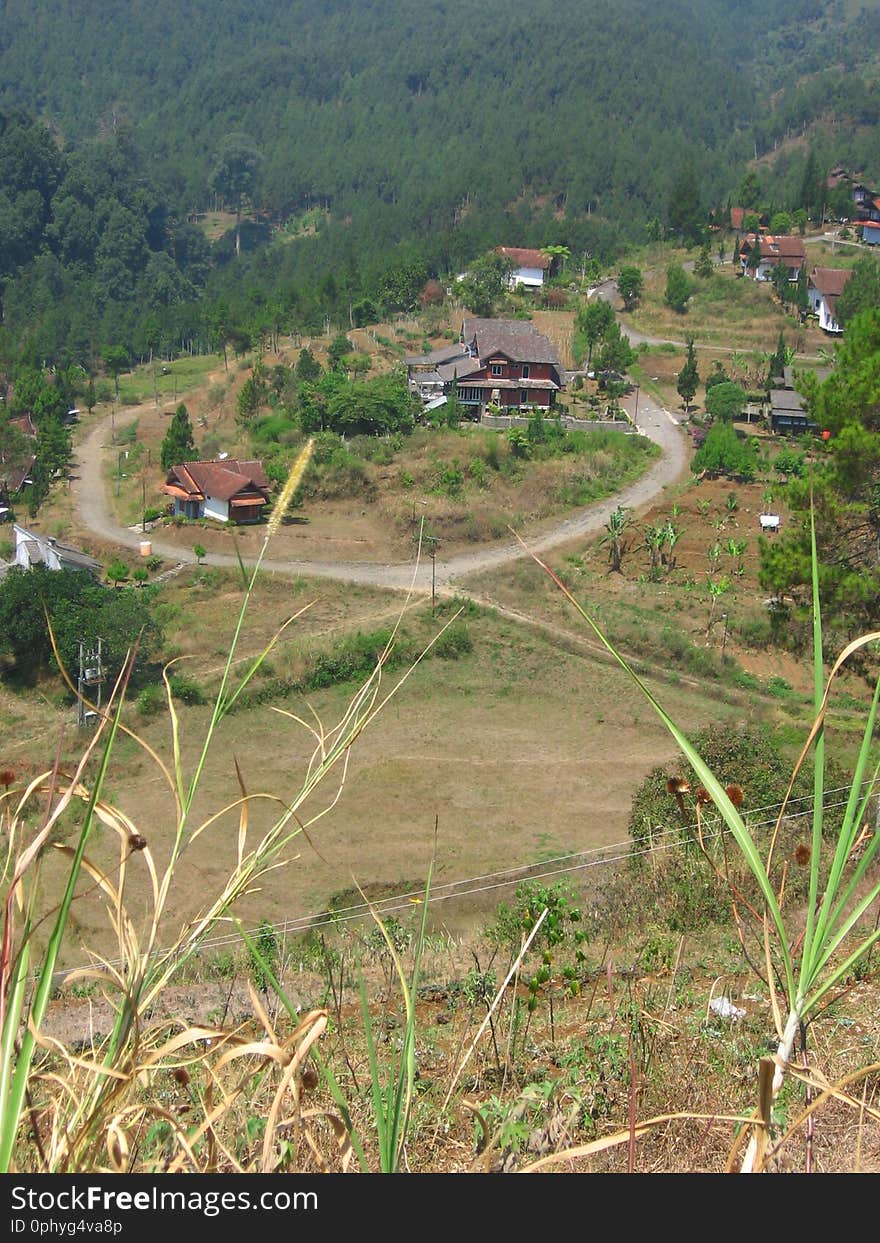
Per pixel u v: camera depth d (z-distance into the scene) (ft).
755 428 135.95
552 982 17.39
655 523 101.19
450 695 71.97
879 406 41.14
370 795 57.31
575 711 70.49
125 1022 5.35
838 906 4.87
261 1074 7.73
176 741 6.08
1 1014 4.68
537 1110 9.67
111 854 43.47
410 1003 5.87
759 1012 13.97
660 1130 9.73
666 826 31.01
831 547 42.63
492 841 52.34
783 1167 8.34
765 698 71.51
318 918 39.09
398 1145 5.84
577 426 132.98
